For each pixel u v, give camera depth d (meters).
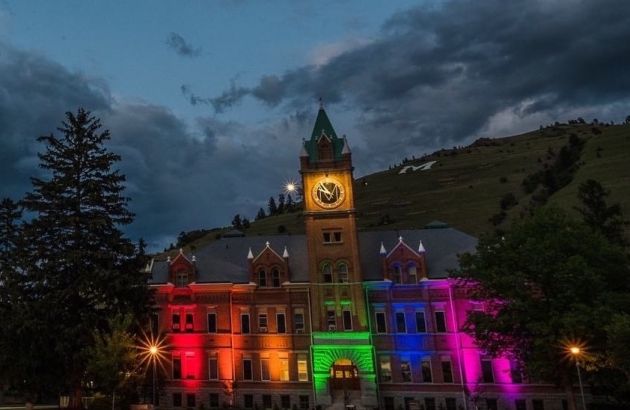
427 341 63.88
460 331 60.06
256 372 65.50
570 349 45.38
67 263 54.62
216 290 67.50
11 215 75.38
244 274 70.00
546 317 47.59
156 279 69.12
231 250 74.62
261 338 66.38
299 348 65.50
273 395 64.50
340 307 65.19
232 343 65.94
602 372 48.78
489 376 62.19
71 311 54.62
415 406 62.41
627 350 37.47
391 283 65.62
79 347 52.47
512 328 50.38
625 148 173.00
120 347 48.56
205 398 64.62
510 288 49.50
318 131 69.88
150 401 63.12
